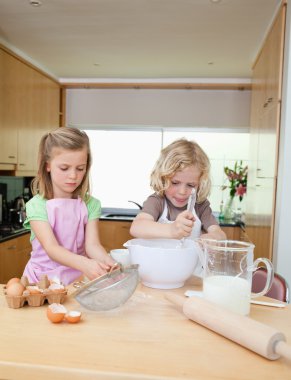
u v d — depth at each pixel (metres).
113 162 4.39
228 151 4.18
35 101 3.55
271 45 2.46
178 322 0.74
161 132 4.30
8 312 0.76
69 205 1.18
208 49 3.09
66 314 0.72
